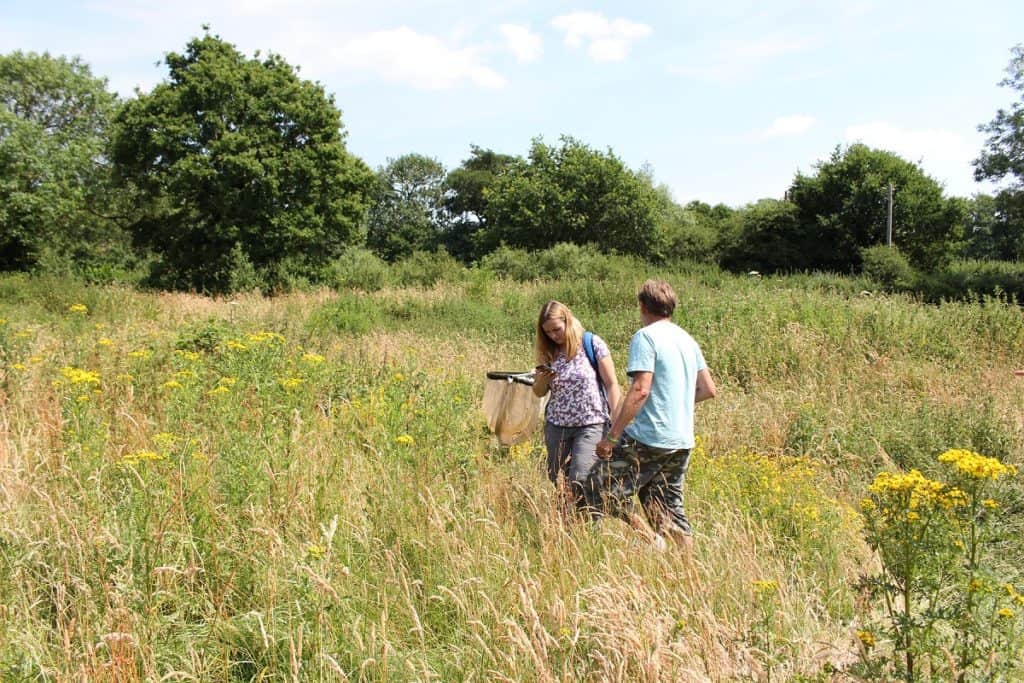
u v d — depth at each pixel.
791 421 6.98
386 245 65.44
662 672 2.81
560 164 44.12
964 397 7.50
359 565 3.65
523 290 20.19
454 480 4.73
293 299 18.50
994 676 2.46
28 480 4.00
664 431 4.07
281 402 5.41
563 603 3.18
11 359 6.90
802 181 39.78
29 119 42.75
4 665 2.72
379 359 8.85
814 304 12.39
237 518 3.69
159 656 2.93
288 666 2.82
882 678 2.67
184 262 29.97
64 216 38.47
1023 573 3.50
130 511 3.39
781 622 3.22
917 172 39.06
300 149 32.00
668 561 3.78
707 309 12.42
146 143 30.53
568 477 4.56
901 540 2.64
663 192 53.22
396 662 2.95
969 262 34.56
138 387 6.39
